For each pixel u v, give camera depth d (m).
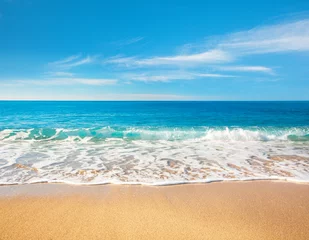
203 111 38.16
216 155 7.82
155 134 12.23
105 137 11.49
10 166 6.07
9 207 3.61
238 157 7.52
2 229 2.94
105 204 3.81
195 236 2.88
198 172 5.76
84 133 12.12
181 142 10.54
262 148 9.20
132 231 2.97
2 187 4.51
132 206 3.75
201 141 10.84
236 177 5.36
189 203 3.92
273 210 3.69
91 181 4.95
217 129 13.91
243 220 3.35
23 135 11.27
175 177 5.32
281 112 34.53
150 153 8.10
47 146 9.21
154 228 3.06
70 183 4.80
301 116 26.42
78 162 6.65
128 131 12.25
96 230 2.97
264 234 2.98
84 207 3.68
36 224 3.10
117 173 5.60
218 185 4.85
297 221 3.34
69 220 3.23
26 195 4.12
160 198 4.12
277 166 6.38
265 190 4.59
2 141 10.20
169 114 30.61
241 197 4.21
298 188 4.71
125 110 40.94
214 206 3.81
